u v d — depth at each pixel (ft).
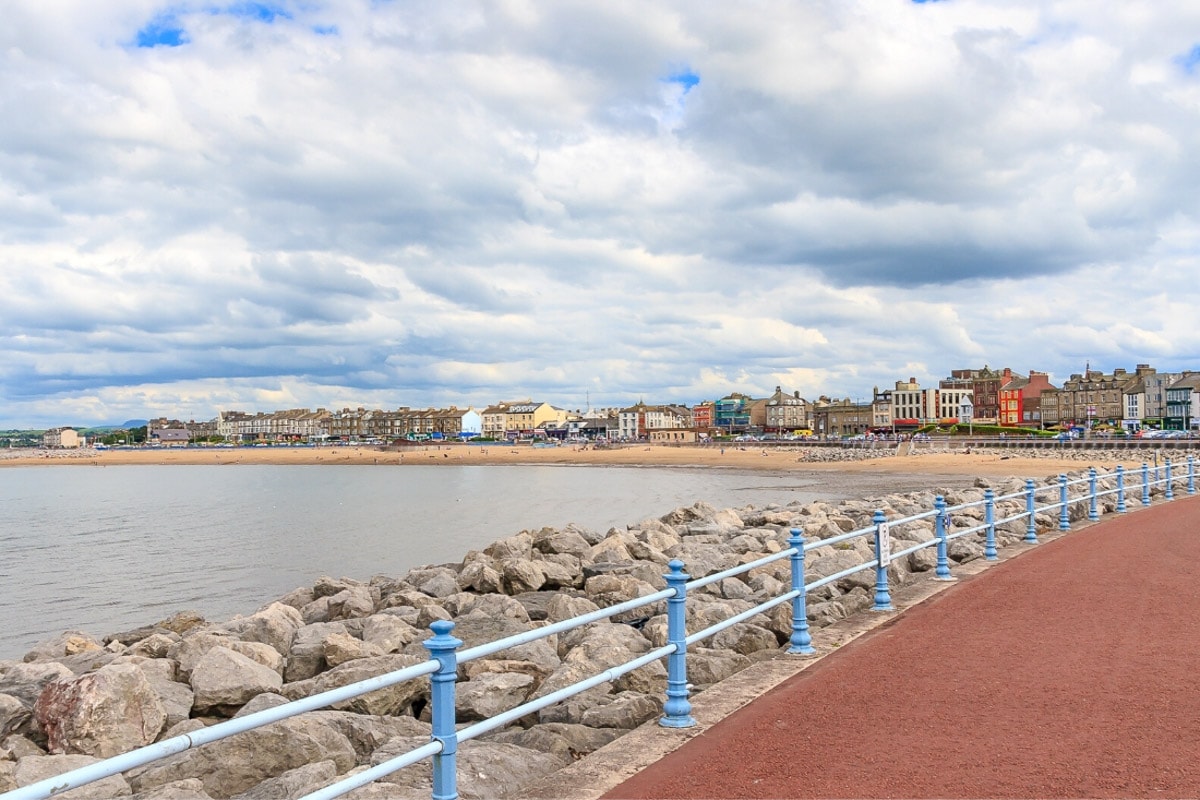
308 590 59.16
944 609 36.58
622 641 35.81
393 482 328.29
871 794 17.70
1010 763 19.02
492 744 24.39
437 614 47.37
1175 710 22.08
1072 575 43.24
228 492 281.13
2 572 107.76
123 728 28.07
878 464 319.06
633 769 20.12
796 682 26.45
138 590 93.15
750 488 242.37
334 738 26.50
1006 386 502.79
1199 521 66.28
